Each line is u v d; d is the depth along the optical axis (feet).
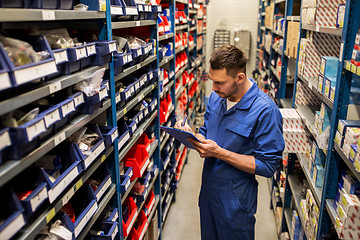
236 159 6.06
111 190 5.90
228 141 6.42
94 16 4.74
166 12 11.18
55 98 4.51
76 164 4.23
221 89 5.79
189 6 15.62
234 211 6.49
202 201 7.16
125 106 6.57
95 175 6.04
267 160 6.06
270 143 6.03
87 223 4.90
